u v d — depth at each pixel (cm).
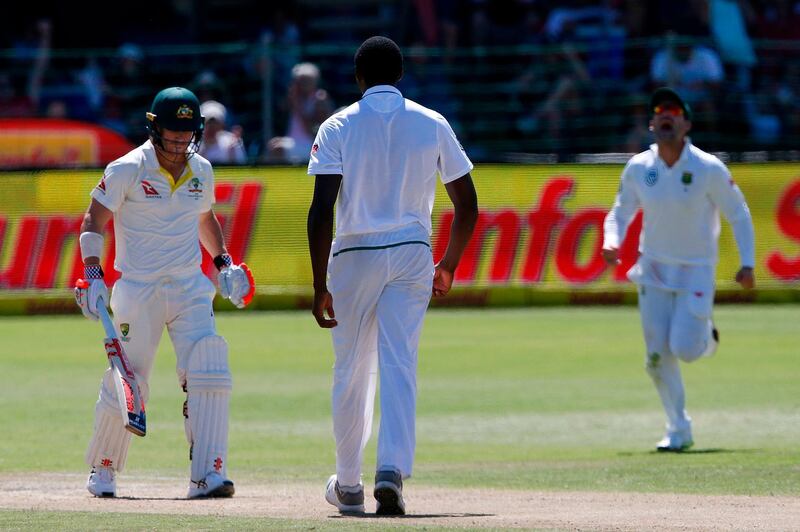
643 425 3466
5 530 1773
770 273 6431
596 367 4584
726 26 8156
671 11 8206
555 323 5866
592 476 2611
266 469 2791
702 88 7600
